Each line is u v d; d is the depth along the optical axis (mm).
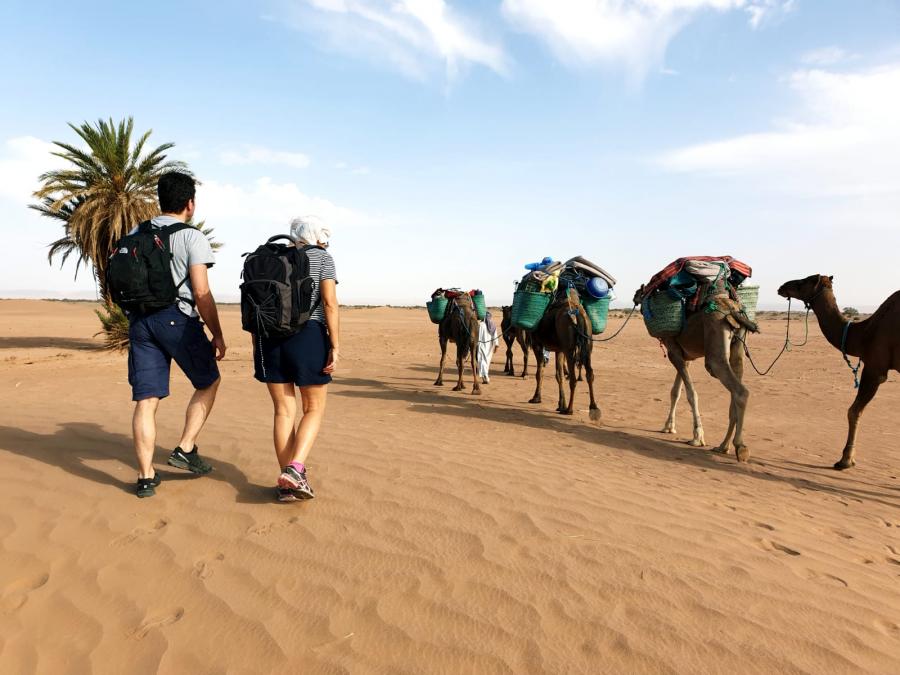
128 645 2865
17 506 4305
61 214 26516
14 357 21703
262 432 6777
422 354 23344
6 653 2807
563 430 9211
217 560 3635
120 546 3773
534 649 2891
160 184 4723
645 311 8922
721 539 4367
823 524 5156
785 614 3316
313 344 4391
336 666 2738
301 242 4551
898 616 3408
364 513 4398
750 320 7988
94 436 6371
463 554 3811
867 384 7422
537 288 11031
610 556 3889
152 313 4531
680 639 3014
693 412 8664
